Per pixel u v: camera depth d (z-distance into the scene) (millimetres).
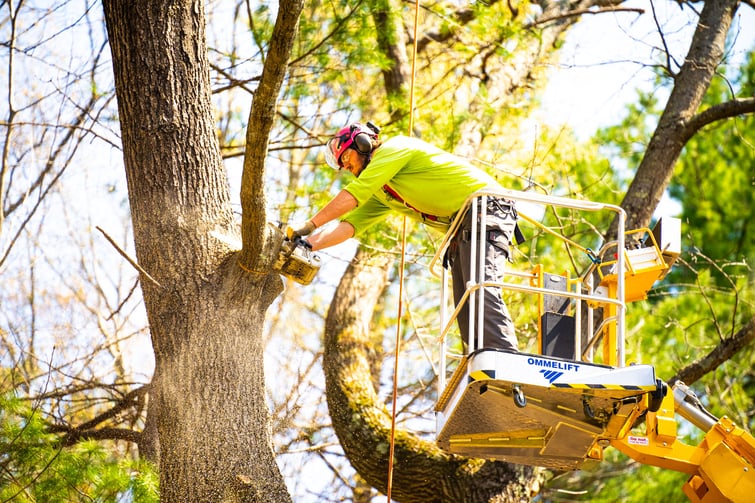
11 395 8883
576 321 7945
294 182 13820
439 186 7793
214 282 7809
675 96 12703
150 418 9422
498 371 6777
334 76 12188
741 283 17453
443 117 12969
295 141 12422
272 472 7586
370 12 11914
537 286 8234
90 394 10859
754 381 17375
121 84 7938
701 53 12969
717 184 19828
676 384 9500
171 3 8000
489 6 13312
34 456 8320
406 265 14867
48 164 12547
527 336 12781
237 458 7488
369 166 7734
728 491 9062
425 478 10977
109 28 8039
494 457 8406
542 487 12125
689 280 18016
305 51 12070
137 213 7891
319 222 7648
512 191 7410
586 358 8297
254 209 7230
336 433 11609
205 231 7871
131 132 7898
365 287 12883
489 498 10703
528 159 14086
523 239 8133
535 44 14711
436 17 14664
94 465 8477
